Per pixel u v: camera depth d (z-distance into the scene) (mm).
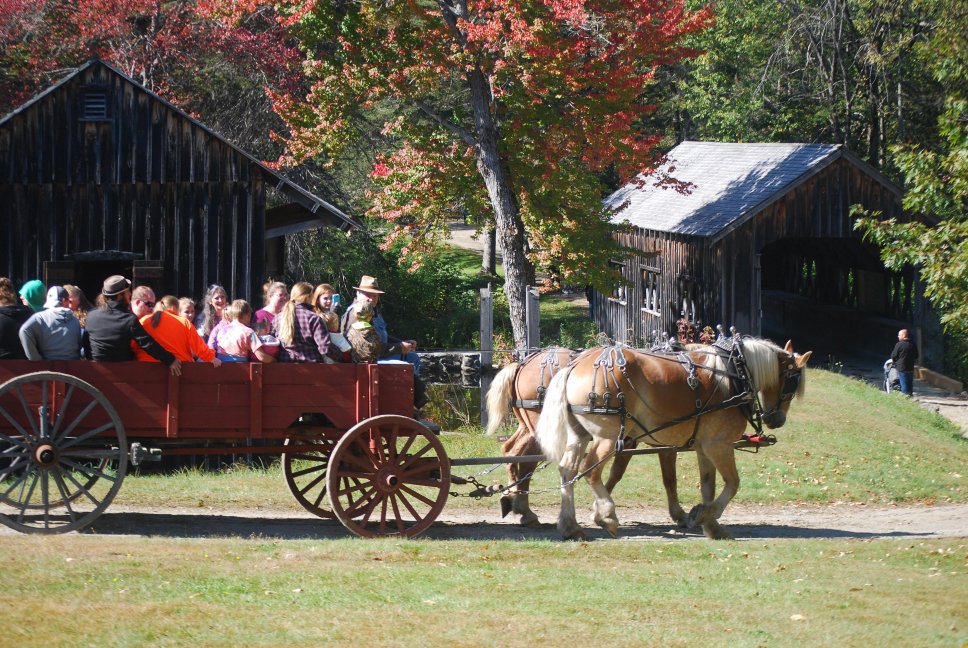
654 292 39688
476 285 53250
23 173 18562
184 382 11758
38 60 32156
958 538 13469
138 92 18812
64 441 11539
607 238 30281
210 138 19000
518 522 14133
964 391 33625
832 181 33375
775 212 33219
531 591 9430
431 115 29094
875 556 11930
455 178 29500
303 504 13562
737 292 33125
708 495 13797
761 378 13508
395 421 12070
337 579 9602
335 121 27859
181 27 34125
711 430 13438
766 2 46375
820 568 10977
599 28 25594
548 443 12859
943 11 37188
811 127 50281
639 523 14445
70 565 9648
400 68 27109
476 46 24875
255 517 13625
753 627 8484
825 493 17250
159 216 19016
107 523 12547
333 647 7625
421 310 43688
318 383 12023
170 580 9336
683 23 25406
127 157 18812
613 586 9766
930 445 22172
